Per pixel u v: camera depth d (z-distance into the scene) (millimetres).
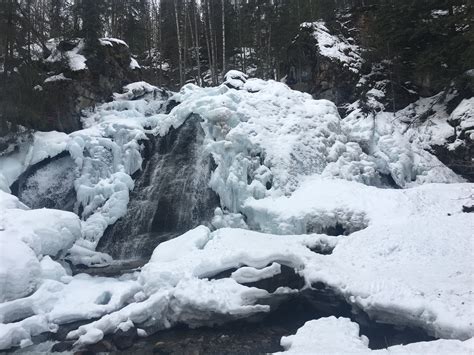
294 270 10266
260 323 9641
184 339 8914
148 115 20281
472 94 20172
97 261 14141
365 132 19984
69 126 19266
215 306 9078
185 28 33844
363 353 6195
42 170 16781
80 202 16062
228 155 15727
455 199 13344
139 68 24375
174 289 9414
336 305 9648
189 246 11242
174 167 16719
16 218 11320
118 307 9758
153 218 16031
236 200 15008
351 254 10820
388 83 22688
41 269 10422
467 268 9148
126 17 33688
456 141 19031
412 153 19094
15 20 18562
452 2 19172
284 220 13383
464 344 6105
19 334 8648
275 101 17844
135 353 8328
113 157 17062
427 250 10227
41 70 19859
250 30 34344
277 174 15266
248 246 10734
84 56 21281
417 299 8023
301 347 6723
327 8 29859
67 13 25203
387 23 21500
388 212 12664
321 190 14398
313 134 17016
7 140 16938
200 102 17156
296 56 26500
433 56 18812
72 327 9242
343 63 23656
